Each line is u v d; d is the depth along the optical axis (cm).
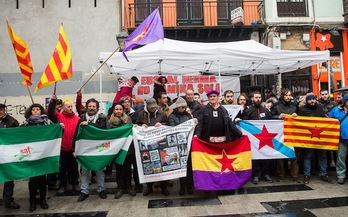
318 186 554
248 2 1243
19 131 480
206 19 1227
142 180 515
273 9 1217
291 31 1231
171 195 528
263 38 1223
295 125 586
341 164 567
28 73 520
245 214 428
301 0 1241
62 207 481
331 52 1233
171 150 521
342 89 808
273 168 654
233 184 516
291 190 534
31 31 1059
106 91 1049
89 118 549
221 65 930
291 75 1216
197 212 441
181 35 1188
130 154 537
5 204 482
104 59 737
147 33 635
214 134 531
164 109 568
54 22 1068
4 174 461
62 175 559
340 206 451
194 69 987
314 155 655
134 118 623
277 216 418
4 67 1036
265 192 526
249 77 1238
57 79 516
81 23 1075
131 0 1205
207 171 512
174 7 1220
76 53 1060
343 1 1241
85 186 518
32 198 473
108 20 1082
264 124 588
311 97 593
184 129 528
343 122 564
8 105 1022
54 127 496
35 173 471
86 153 512
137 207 469
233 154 528
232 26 1159
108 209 464
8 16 1059
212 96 530
